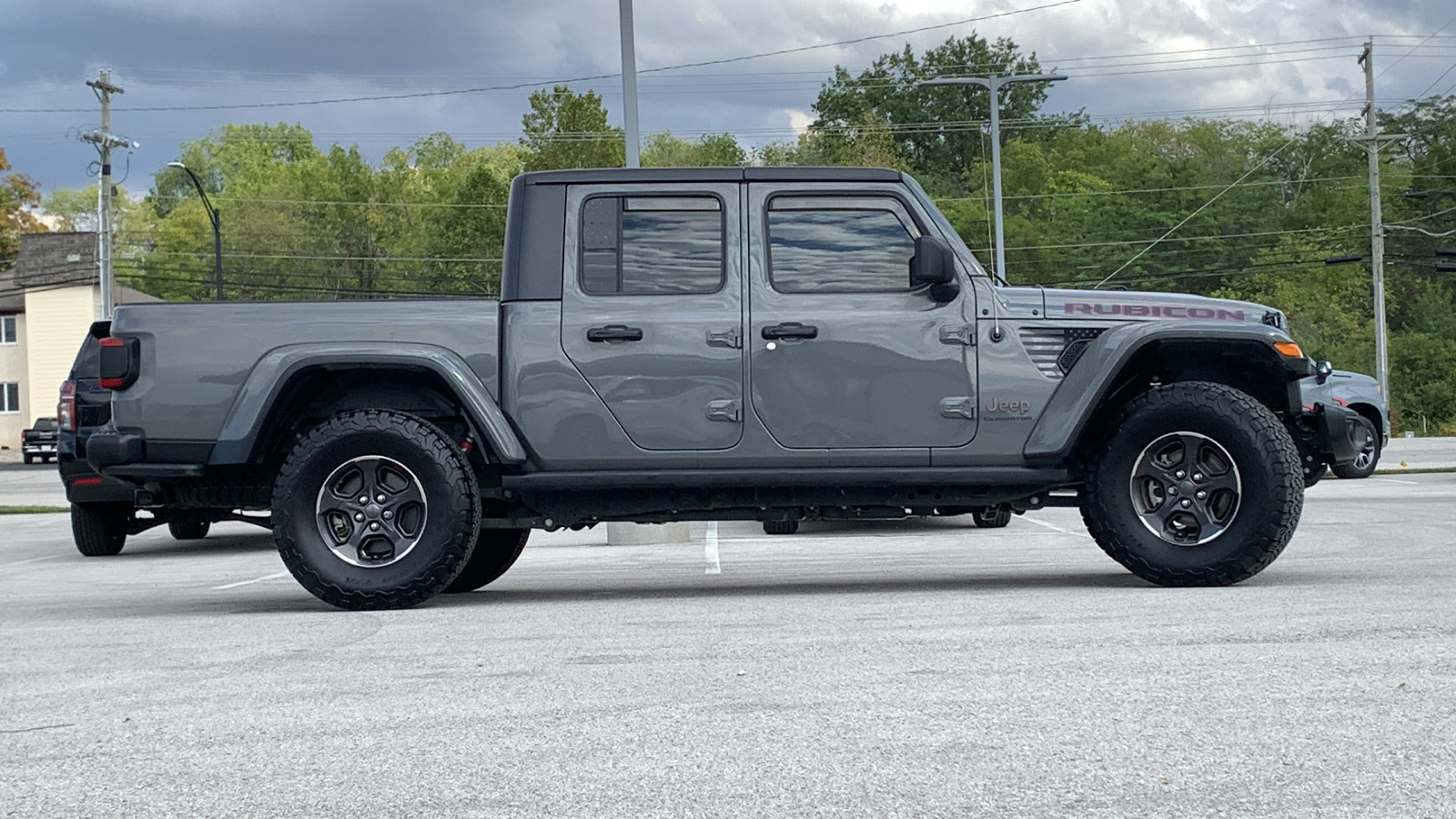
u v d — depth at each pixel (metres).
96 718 4.45
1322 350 68.56
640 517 7.37
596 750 3.86
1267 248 75.19
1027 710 4.20
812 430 7.17
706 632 5.91
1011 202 81.44
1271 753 3.65
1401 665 4.75
